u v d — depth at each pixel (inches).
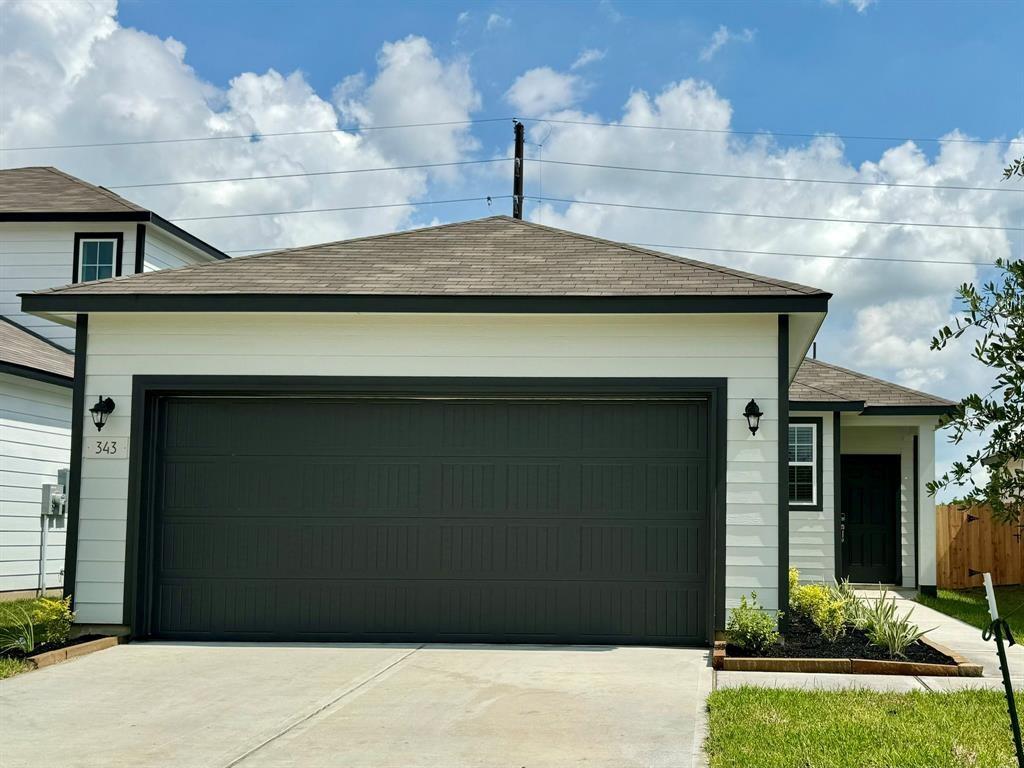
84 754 247.1
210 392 422.6
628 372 405.1
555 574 407.5
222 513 419.2
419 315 410.0
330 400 420.5
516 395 413.7
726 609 390.6
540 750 248.1
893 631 370.6
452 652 384.8
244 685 324.2
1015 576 801.6
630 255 462.6
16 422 579.5
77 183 745.0
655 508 405.7
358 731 266.5
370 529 414.6
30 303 414.9
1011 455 156.1
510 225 522.3
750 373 400.2
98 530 414.9
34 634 397.1
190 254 741.9
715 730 258.1
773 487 394.6
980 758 231.5
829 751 237.1
